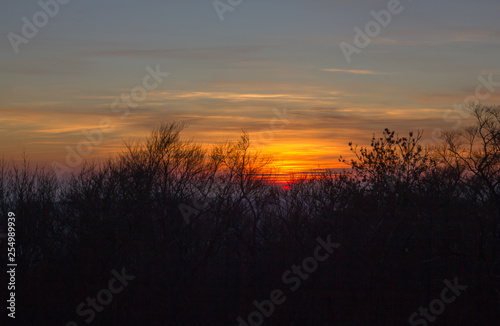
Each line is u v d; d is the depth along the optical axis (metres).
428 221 31.17
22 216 33.31
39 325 32.47
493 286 29.17
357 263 32.62
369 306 31.80
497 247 29.19
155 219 34.62
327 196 34.78
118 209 33.53
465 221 29.81
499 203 28.66
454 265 30.47
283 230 35.84
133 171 34.69
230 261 35.56
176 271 34.28
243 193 36.91
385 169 32.56
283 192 36.94
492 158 28.88
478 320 29.48
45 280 33.03
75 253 33.03
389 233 31.92
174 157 36.50
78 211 33.16
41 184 34.25
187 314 33.59
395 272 31.83
